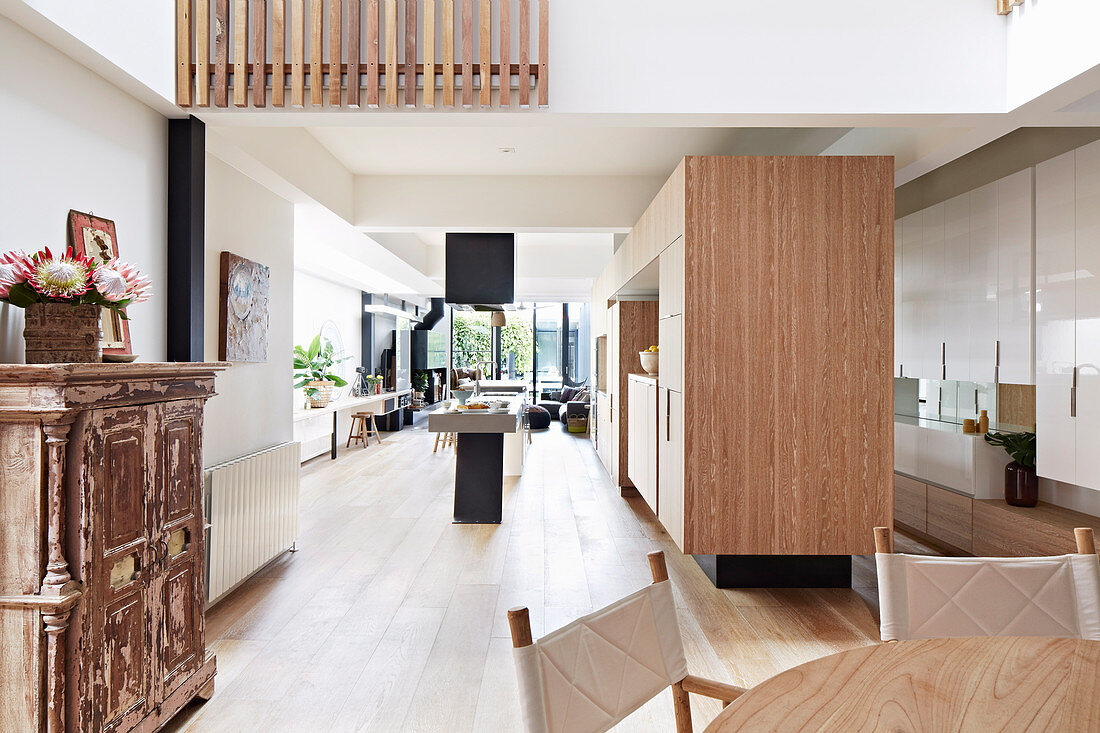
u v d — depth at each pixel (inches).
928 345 194.1
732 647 123.2
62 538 75.6
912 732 40.3
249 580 159.9
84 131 97.3
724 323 141.5
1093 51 100.3
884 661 50.3
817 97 121.7
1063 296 141.2
